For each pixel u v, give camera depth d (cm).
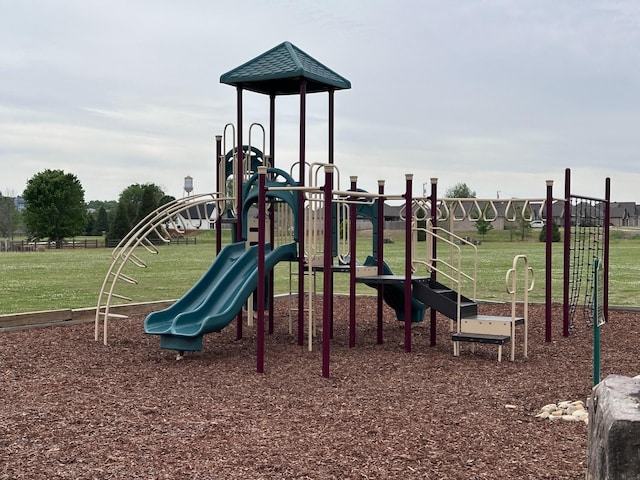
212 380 772
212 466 479
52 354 912
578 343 1017
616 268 2700
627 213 7062
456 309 929
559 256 3550
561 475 461
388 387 736
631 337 1057
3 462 489
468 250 4156
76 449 518
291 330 1117
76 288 2139
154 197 5941
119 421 598
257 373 810
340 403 666
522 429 573
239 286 972
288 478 457
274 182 1030
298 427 579
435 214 1070
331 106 1112
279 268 2959
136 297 1852
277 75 1019
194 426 582
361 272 1018
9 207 7275
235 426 582
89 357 898
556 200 1045
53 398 684
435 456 502
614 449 319
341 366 850
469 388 730
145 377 787
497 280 2217
